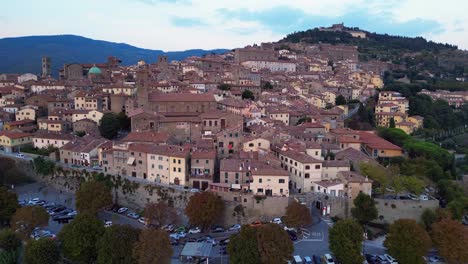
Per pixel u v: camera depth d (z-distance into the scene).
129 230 127.75
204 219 151.75
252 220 160.12
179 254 135.88
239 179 169.88
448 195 178.25
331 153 198.62
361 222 157.75
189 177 177.00
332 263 127.56
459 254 134.38
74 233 128.25
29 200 184.75
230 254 124.38
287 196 161.75
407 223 135.50
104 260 121.94
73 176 196.38
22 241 140.75
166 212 158.00
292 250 126.38
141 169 186.62
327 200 163.12
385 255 138.12
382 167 188.50
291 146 191.38
